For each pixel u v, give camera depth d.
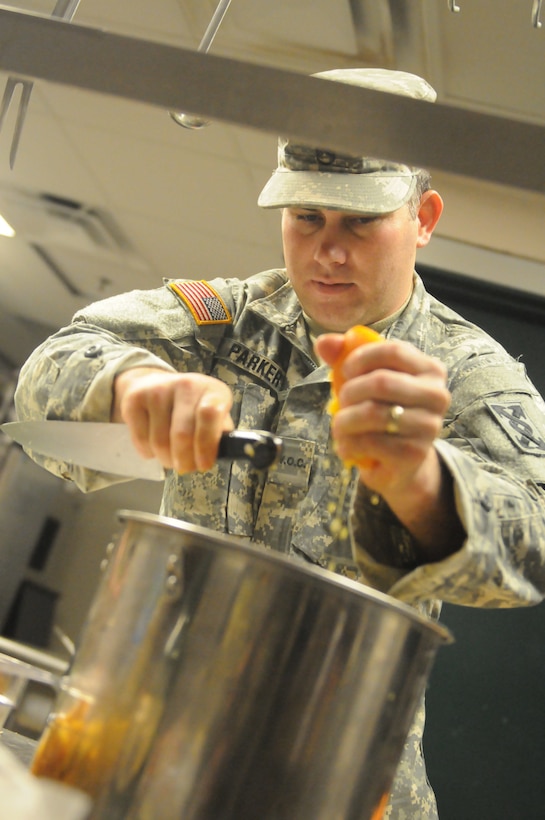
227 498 1.03
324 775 0.53
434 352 1.09
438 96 1.55
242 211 2.56
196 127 0.95
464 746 2.22
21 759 0.71
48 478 3.57
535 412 0.98
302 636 0.52
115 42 0.59
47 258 3.28
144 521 0.57
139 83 0.58
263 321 1.15
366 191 1.02
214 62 0.58
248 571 0.53
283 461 1.04
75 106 2.24
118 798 0.52
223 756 0.51
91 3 1.64
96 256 3.16
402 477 0.62
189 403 0.66
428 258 2.34
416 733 0.98
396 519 0.69
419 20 1.37
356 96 0.56
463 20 1.34
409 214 1.08
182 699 0.52
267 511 1.03
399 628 0.55
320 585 0.53
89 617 0.59
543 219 1.75
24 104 0.85
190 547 0.54
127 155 2.43
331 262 1.03
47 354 0.90
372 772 0.55
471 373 1.02
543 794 2.18
